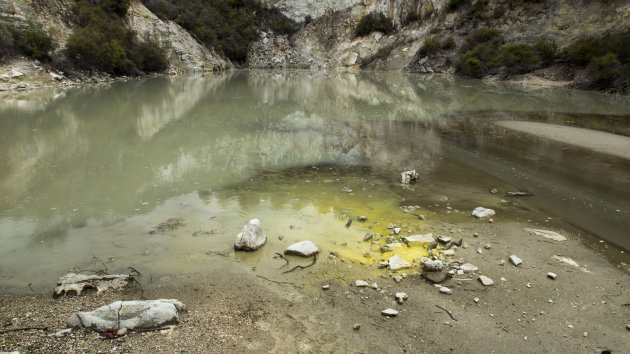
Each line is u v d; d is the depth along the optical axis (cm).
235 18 5903
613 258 591
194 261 568
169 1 4775
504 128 1557
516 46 3694
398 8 5778
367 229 676
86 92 2370
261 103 2198
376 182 936
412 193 861
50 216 723
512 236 655
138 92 2495
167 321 418
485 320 445
